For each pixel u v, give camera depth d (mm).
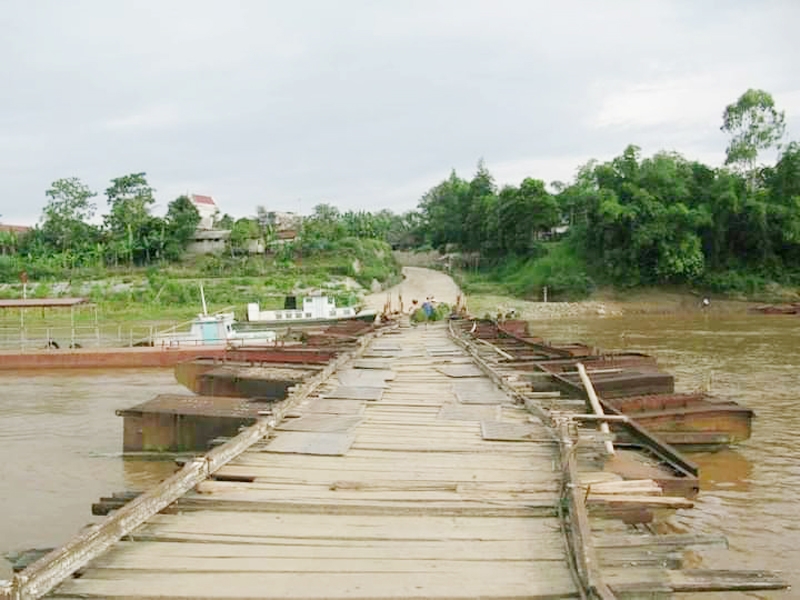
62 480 10930
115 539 5008
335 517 5734
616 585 4395
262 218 85125
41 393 19750
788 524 8578
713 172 62469
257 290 52688
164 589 4344
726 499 9508
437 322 30266
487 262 75750
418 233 97250
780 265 58812
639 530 6234
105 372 24125
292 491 6309
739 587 4586
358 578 4551
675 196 59094
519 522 5645
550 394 11047
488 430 8758
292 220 83562
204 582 4465
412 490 6398
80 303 26844
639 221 57500
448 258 81625
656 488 6480
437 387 12367
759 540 8062
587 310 53250
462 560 4863
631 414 11508
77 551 4535
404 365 15422
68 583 4398
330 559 4859
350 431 8727
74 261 63375
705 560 7504
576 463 7305
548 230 74000
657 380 13289
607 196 59188
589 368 15023
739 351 27125
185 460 7242
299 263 63656
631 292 57812
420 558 4891
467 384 12594
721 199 57688
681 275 57250
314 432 8664
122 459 11945
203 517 5691
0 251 71438
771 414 15031
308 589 4371
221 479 6738
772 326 39281
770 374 20844
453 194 90750
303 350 17469
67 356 24984
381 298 56062
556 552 5012
